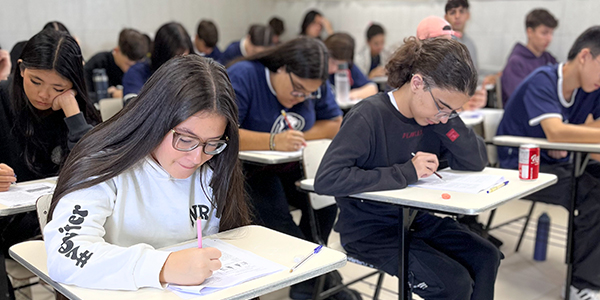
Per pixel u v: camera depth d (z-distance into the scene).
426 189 1.56
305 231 2.37
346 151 1.60
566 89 2.40
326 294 1.93
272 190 2.24
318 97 2.55
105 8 4.91
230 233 1.22
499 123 2.66
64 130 1.89
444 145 1.80
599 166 2.37
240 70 2.36
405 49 1.64
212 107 1.03
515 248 2.93
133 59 3.82
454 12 2.47
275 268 1.02
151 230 1.15
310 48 2.22
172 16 5.42
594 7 3.61
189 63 1.06
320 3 5.93
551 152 2.46
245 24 6.11
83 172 1.05
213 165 1.20
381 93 1.74
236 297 0.90
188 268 0.93
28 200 1.48
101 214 1.05
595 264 2.15
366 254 1.71
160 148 1.08
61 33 1.78
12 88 1.77
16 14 4.36
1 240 1.58
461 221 2.51
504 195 1.47
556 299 2.34
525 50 3.56
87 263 0.94
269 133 2.32
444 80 1.50
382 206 1.69
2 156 1.84
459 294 1.51
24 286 1.82
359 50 5.30
